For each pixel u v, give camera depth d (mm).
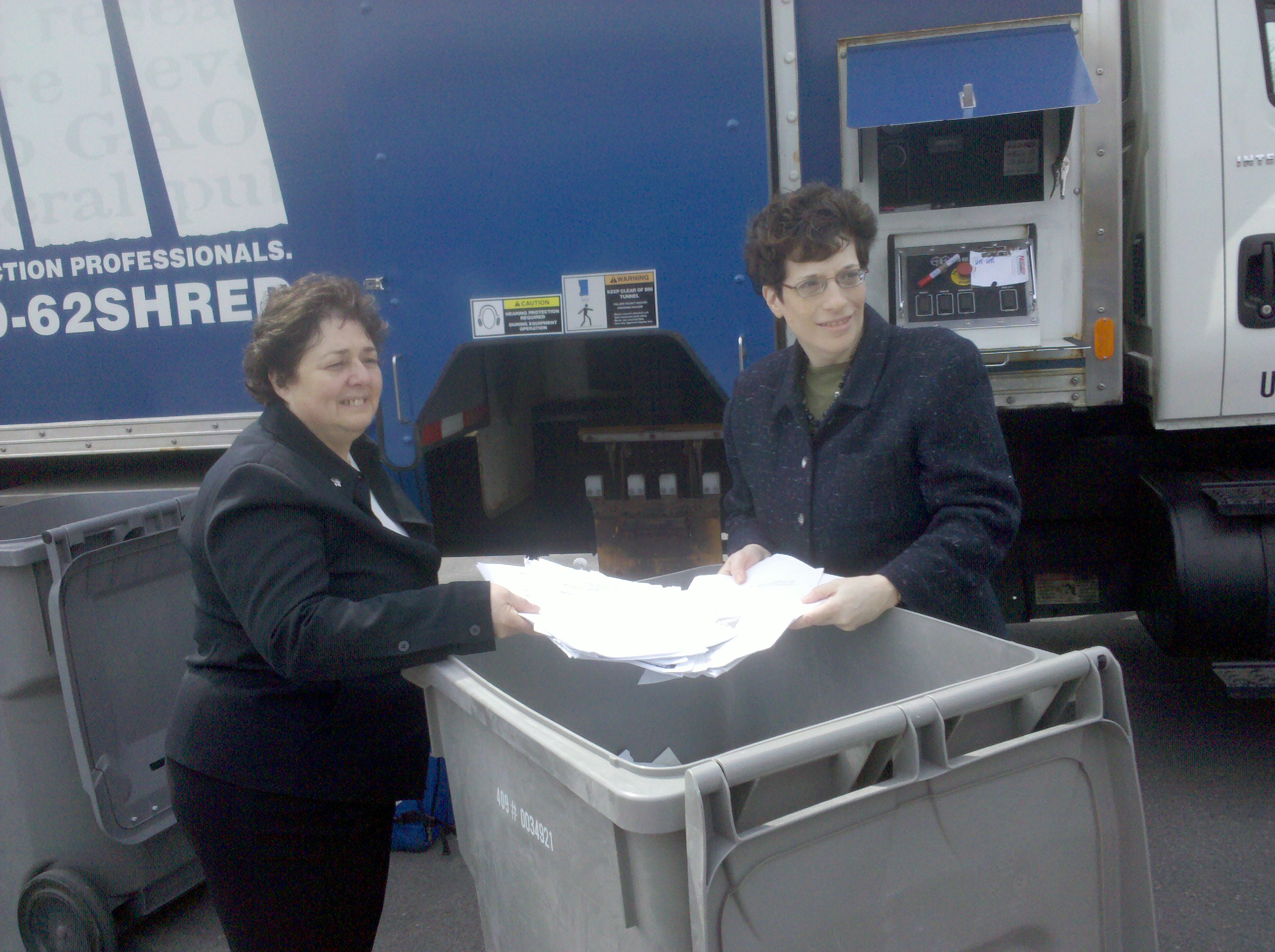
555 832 1169
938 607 1568
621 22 2672
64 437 3223
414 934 2633
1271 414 2680
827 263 1615
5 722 2379
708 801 972
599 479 3139
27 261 3137
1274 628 2699
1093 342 2662
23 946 2525
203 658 1701
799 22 2725
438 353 2893
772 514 1826
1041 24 2590
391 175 2840
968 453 1638
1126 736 1171
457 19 2744
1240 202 2611
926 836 1093
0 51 3023
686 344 2752
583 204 2756
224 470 1566
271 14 2867
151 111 2988
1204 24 2572
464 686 1331
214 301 3059
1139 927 1210
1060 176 2641
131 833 2439
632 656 1268
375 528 1611
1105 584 3137
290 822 1648
